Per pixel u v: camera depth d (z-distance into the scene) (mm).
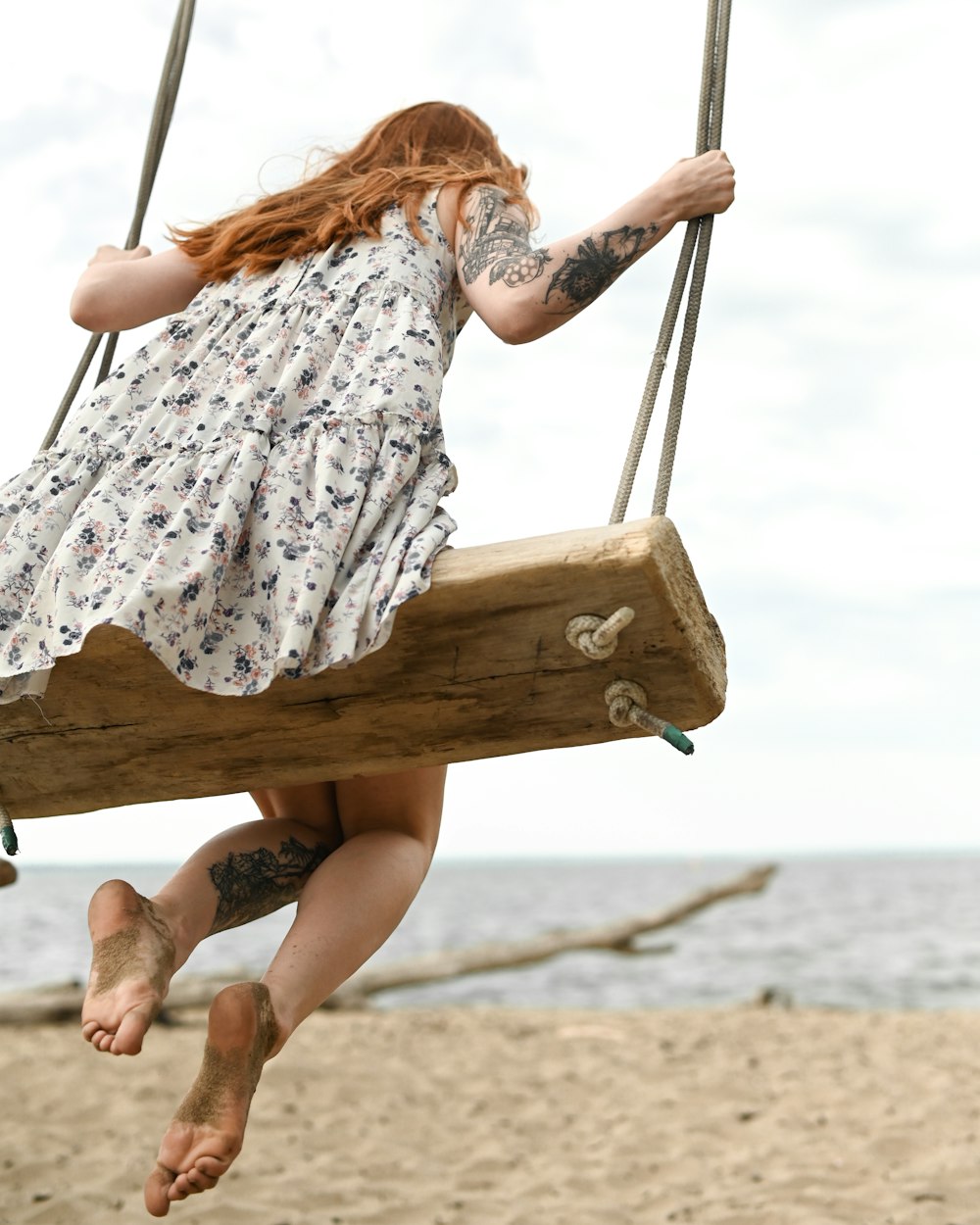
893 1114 6781
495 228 2123
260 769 1938
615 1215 5086
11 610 1854
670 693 1746
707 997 17062
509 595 1719
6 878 3232
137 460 1952
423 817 2227
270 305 2166
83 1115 6680
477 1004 16344
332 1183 5523
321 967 1878
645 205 1997
